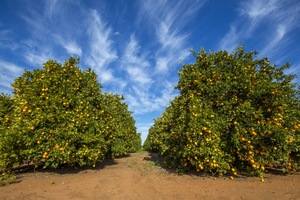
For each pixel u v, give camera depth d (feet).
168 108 31.89
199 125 21.63
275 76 25.52
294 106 25.86
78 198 15.37
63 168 27.89
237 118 21.99
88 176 23.38
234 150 22.40
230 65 26.23
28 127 21.80
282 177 22.08
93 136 24.86
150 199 15.38
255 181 20.36
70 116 23.62
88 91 27.32
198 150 21.71
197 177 22.47
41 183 19.77
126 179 22.00
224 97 23.86
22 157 23.40
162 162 35.70
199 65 27.35
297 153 24.41
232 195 15.84
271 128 20.58
